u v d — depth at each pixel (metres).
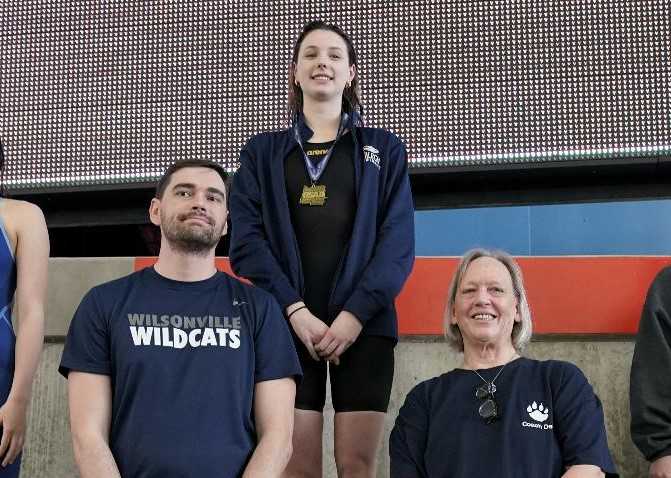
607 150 3.87
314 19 4.11
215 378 2.28
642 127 3.87
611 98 3.89
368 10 4.08
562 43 3.95
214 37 4.18
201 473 2.20
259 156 2.86
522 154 3.91
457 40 4.01
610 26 3.93
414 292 3.33
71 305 3.48
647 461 3.11
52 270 3.52
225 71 4.16
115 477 2.18
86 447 2.21
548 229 4.17
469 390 2.57
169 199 2.45
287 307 2.61
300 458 2.59
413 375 3.31
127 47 4.24
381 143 2.86
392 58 4.04
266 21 4.16
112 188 4.15
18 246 2.63
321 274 2.68
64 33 4.31
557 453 2.44
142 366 2.27
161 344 2.30
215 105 4.14
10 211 2.64
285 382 2.39
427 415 2.60
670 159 3.83
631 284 3.29
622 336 3.28
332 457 3.23
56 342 3.49
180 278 2.42
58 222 4.33
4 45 4.34
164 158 4.14
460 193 4.12
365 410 2.59
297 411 2.59
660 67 3.89
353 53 2.97
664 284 2.96
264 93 4.11
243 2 4.19
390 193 2.81
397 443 2.59
